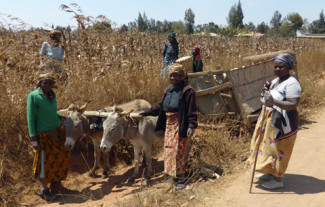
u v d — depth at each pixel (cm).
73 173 528
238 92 599
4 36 656
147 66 825
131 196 434
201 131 642
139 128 479
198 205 392
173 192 423
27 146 533
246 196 401
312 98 894
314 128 682
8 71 611
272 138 384
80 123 447
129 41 852
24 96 560
